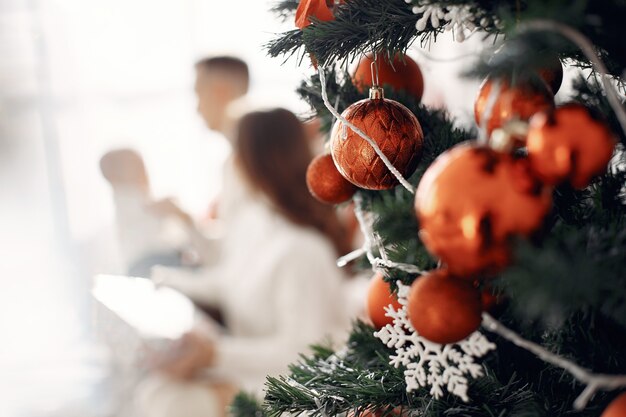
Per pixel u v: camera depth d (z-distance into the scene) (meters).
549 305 0.29
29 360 2.03
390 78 0.51
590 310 0.36
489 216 0.30
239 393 0.53
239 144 1.58
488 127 0.37
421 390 0.44
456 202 0.30
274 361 1.50
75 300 2.41
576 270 0.29
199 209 2.91
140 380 1.55
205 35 2.82
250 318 1.59
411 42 0.44
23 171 2.76
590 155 0.31
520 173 0.31
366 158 0.41
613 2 0.31
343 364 0.50
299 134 1.59
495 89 0.33
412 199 0.43
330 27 0.41
